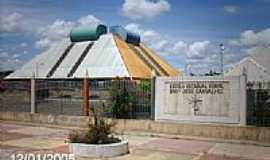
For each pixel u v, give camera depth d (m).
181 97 14.15
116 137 11.42
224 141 13.00
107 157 10.24
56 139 13.41
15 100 18.50
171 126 14.08
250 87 13.02
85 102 16.12
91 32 74.31
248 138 12.69
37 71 67.69
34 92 17.89
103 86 15.98
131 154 10.74
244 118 12.98
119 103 15.51
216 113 13.48
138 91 15.25
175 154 10.84
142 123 14.66
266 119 12.69
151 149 11.57
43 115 17.31
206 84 13.70
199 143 12.86
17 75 68.38
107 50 67.88
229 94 13.29
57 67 67.38
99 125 11.02
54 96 17.16
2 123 18.38
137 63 64.88
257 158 10.42
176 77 14.24
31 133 15.04
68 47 75.12
